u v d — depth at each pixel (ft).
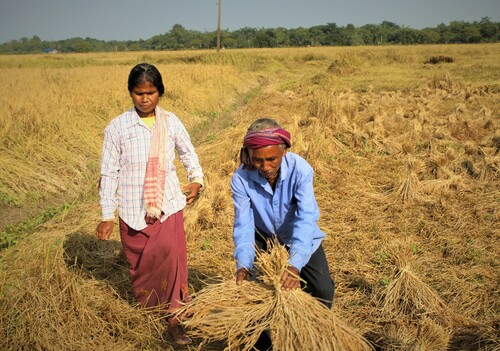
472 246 15.56
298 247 8.41
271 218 9.21
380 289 12.76
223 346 10.74
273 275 8.25
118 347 10.77
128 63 128.88
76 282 12.04
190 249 15.70
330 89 55.57
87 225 18.17
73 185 24.99
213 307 8.52
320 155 25.61
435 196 20.08
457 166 24.20
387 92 54.80
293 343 7.80
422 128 32.71
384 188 21.88
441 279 13.61
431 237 16.43
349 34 393.50
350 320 11.62
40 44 633.61
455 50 143.64
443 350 10.15
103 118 37.09
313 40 423.64
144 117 10.93
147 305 11.48
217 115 47.78
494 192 20.80
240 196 9.07
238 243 9.05
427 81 67.21
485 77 72.59
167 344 10.87
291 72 103.24
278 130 8.05
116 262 14.66
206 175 19.88
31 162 25.72
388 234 16.76
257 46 372.38
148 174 10.63
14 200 22.44
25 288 11.68
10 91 43.86
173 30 513.45
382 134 31.27
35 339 10.61
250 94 66.33
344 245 15.93
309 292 9.86
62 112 33.58
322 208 19.45
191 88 54.19
